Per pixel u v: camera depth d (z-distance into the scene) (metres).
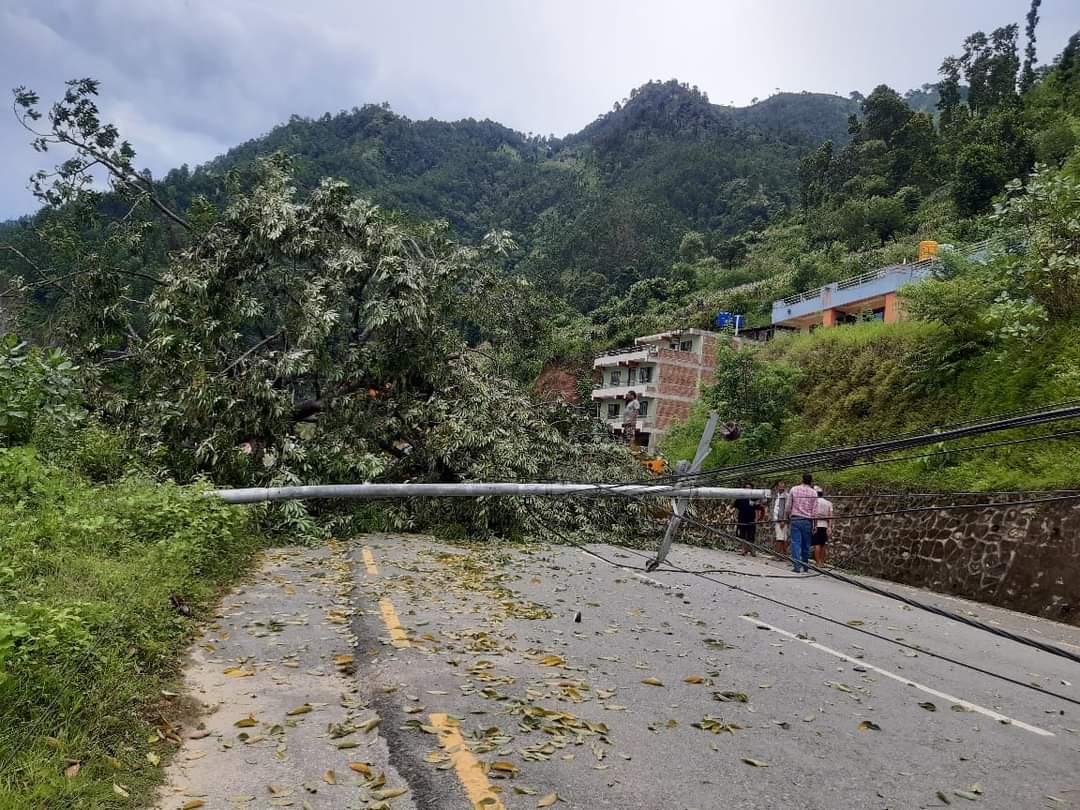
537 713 5.12
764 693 6.06
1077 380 13.32
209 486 10.37
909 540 14.57
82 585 6.18
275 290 14.86
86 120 18.58
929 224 41.38
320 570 9.68
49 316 17.47
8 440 10.39
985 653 8.46
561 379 42.53
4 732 3.76
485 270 16.91
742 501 16.42
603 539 15.05
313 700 5.21
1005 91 55.06
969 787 4.50
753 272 49.16
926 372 17.73
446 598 8.56
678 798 4.08
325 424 13.98
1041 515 12.16
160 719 4.60
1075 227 14.61
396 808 3.78
